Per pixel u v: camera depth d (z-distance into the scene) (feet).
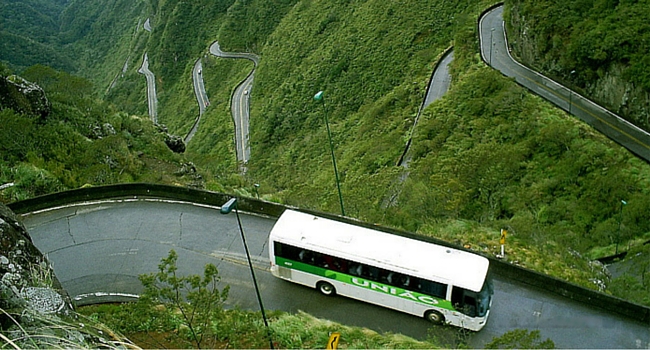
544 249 100.42
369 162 175.94
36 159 129.29
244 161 289.33
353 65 288.10
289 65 354.33
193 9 533.14
